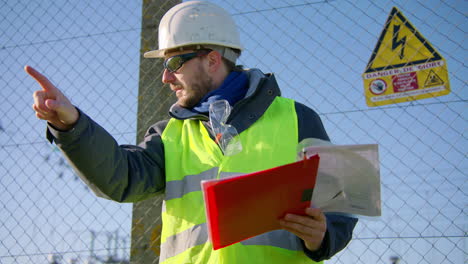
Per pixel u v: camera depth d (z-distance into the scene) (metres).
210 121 1.86
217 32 2.08
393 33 2.58
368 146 1.51
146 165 1.85
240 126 1.86
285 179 1.38
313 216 1.49
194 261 1.69
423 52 2.52
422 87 2.50
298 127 1.88
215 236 1.39
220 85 2.04
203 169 1.82
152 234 2.69
